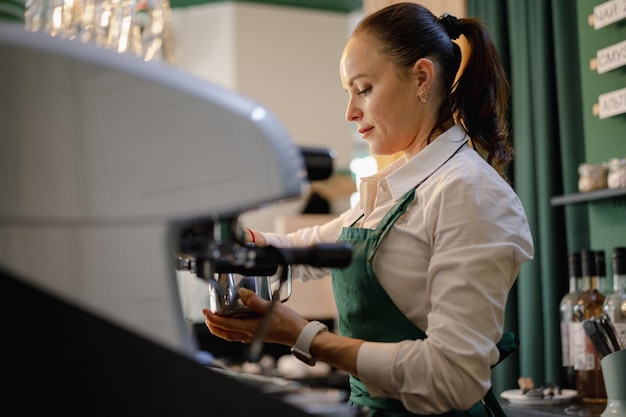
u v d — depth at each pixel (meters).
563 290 2.82
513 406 2.16
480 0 3.14
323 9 5.89
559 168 2.88
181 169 0.87
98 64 0.86
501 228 1.30
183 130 0.87
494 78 1.58
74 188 0.85
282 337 1.29
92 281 0.85
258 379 0.99
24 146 0.85
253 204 0.87
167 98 0.87
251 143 0.87
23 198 0.84
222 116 0.87
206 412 0.84
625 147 2.44
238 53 5.62
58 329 0.83
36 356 0.82
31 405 0.82
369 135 1.53
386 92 1.47
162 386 0.83
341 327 1.48
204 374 0.84
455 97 1.57
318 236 1.72
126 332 0.83
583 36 2.61
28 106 0.85
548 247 2.81
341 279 1.46
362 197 1.57
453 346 1.23
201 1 5.66
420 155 1.46
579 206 2.71
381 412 1.37
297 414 0.87
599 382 2.16
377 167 2.95
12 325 0.83
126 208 0.86
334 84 5.90
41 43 0.86
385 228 1.40
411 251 1.38
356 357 1.27
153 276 0.86
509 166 3.01
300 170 0.89
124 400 0.83
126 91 0.86
